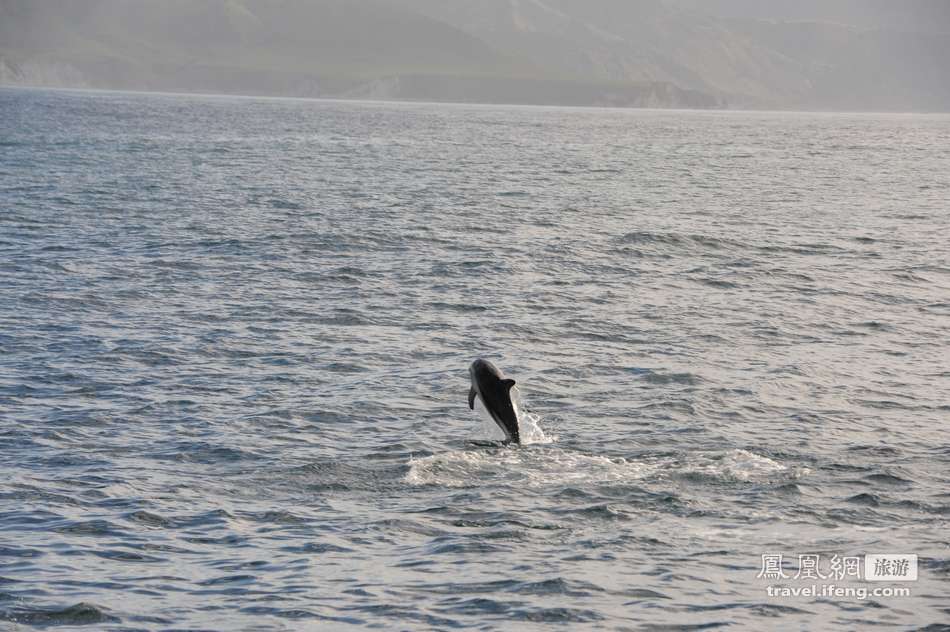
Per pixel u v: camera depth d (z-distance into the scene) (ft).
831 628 145.48
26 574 163.94
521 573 164.14
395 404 262.47
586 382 284.20
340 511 192.65
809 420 252.83
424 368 296.10
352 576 163.63
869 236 573.74
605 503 194.80
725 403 265.95
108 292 382.83
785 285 427.74
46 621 148.97
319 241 499.51
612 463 216.95
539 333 338.95
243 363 297.74
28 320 339.36
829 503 195.93
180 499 198.18
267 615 150.41
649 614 150.00
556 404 263.90
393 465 217.97
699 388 279.08
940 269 472.44
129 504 194.59
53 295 374.22
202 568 167.12
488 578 162.30
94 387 272.10
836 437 239.91
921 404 268.62
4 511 190.49
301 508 194.29
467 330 340.39
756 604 152.97
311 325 342.44
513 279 425.28
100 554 172.35
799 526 184.24
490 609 151.84
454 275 429.79
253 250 472.85
